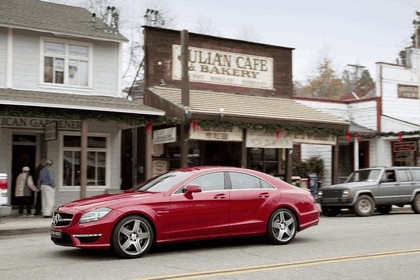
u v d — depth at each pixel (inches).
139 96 928.3
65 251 396.5
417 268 327.3
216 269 320.8
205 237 384.5
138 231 361.4
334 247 412.8
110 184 774.5
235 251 391.9
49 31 716.0
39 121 723.4
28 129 718.5
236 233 397.4
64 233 355.3
